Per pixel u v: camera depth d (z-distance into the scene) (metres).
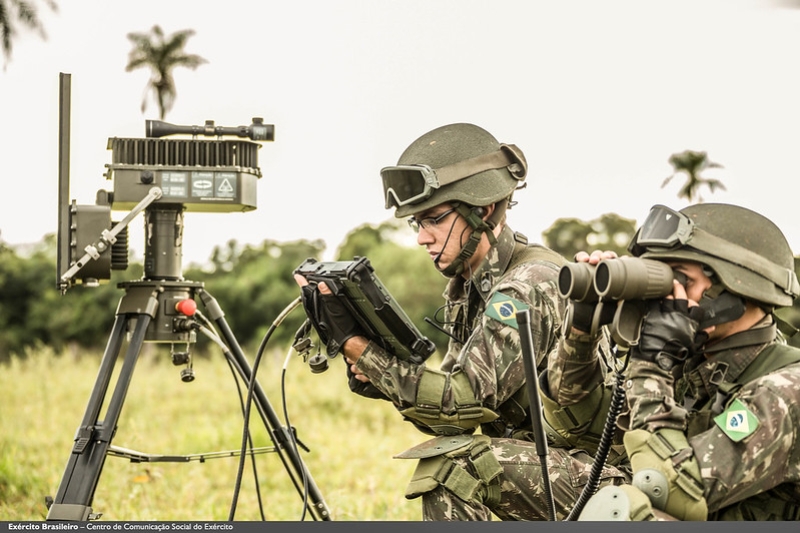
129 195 4.46
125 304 4.51
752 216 3.37
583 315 3.43
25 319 20.20
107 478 7.93
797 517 3.26
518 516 3.98
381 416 11.38
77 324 20.05
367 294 3.65
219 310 4.77
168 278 4.62
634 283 3.15
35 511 7.21
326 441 10.02
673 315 3.20
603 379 3.87
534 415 3.55
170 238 4.62
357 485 8.14
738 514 3.25
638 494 3.08
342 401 11.88
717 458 3.09
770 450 3.07
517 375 3.85
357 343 3.78
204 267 20.81
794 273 3.43
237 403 12.35
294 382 12.94
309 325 4.04
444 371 4.06
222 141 4.59
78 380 14.23
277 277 20.08
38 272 20.52
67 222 4.35
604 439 3.43
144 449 9.51
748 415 3.09
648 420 3.18
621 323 3.22
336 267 3.72
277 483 8.48
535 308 3.89
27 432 10.45
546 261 4.09
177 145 4.54
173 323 4.57
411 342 3.73
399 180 4.06
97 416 4.39
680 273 3.30
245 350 18.28
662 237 3.31
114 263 4.48
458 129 4.17
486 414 3.81
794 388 3.12
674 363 3.21
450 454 3.81
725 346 3.32
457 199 4.04
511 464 3.90
